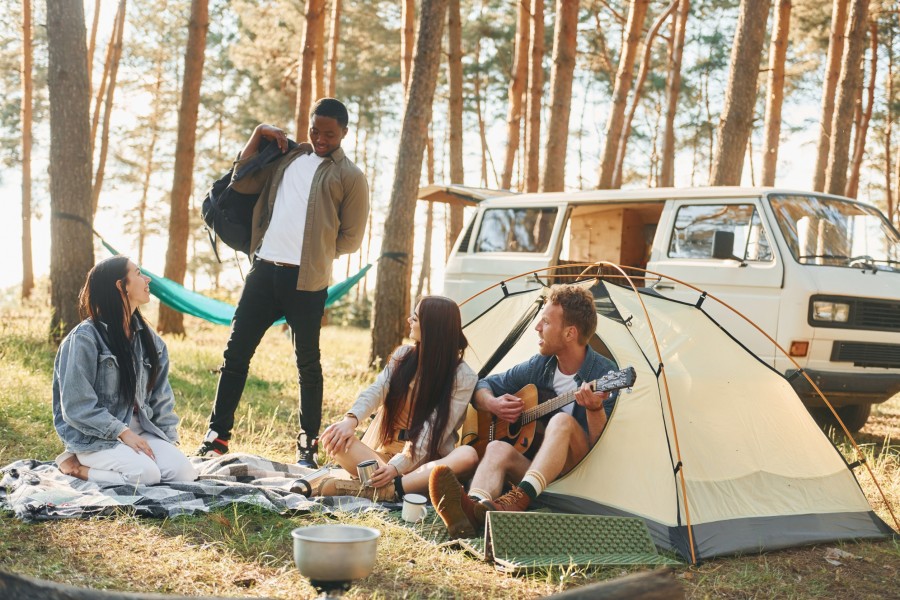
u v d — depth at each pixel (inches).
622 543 145.1
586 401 157.4
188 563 125.3
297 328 202.4
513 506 149.4
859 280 257.9
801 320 249.3
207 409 266.1
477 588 124.4
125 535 134.9
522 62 644.7
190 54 522.9
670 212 286.2
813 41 813.9
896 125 1095.0
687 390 167.3
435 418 170.4
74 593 59.8
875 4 780.6
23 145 848.9
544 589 125.3
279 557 131.6
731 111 373.1
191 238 1395.2
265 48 937.5
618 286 189.5
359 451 169.5
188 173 527.5
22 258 855.7
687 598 126.4
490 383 178.7
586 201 309.0
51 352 326.3
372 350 387.5
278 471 185.6
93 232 344.5
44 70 984.3
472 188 374.0
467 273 335.9
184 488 157.4
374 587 121.4
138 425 168.6
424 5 372.8
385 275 385.4
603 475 160.9
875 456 242.7
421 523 153.8
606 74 1168.2
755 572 140.5
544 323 170.7
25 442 194.9
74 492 150.3
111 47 873.5
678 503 152.6
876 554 156.0
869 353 255.6
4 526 134.9
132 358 163.6
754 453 168.2
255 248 204.5
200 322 700.7
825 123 558.3
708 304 266.4
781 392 179.5
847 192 834.2
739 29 373.4
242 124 1213.1
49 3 335.0
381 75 1002.7
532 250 319.6
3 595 57.2
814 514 165.6
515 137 645.9
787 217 264.1
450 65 625.6
